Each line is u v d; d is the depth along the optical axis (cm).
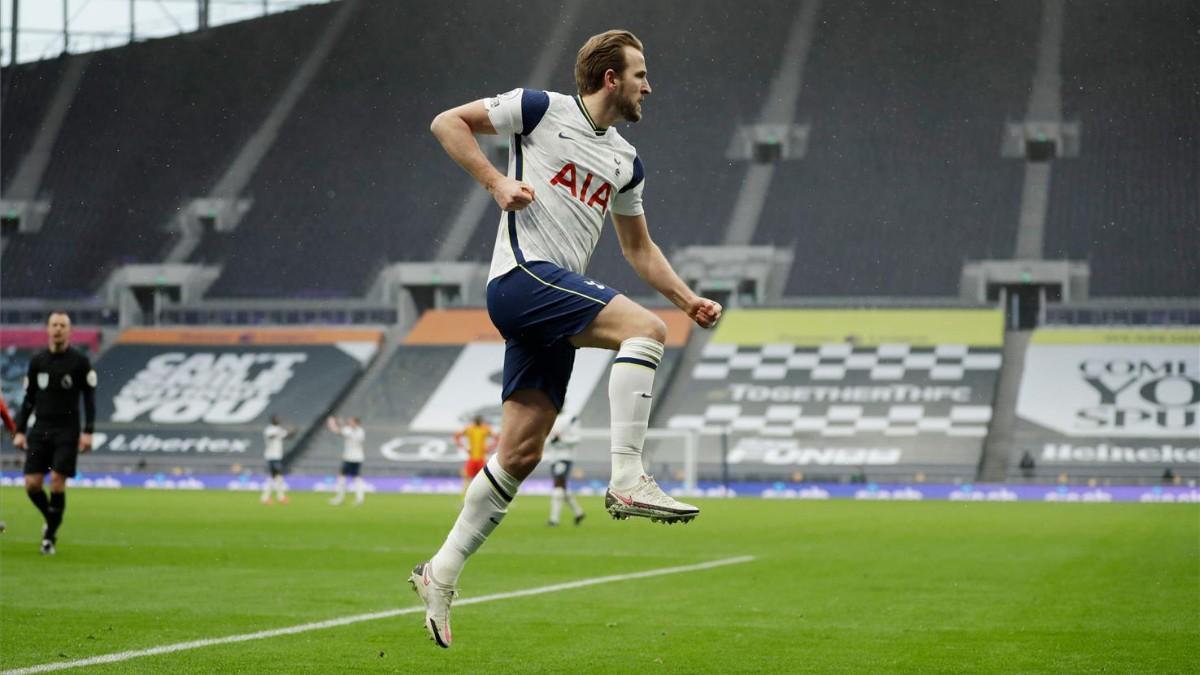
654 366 491
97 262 5312
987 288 4731
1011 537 1861
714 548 1602
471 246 5075
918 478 3853
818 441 4072
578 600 980
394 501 3150
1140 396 4097
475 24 5556
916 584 1130
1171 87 5019
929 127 5131
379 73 5588
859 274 4747
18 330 5012
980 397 4162
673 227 5012
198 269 5203
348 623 820
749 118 5275
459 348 4716
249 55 5738
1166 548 1623
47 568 1235
